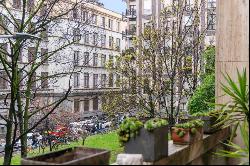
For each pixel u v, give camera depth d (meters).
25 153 13.87
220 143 7.25
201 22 26.50
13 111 12.74
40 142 23.19
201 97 15.51
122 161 4.58
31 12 16.33
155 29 20.92
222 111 7.03
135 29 47.22
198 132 6.19
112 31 62.69
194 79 19.22
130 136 4.87
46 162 4.23
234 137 7.64
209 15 26.83
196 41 20.33
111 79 25.27
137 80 19.62
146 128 4.82
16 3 25.47
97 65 57.06
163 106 18.22
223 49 9.29
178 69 18.53
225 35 9.28
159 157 4.90
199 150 6.20
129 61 20.61
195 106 15.59
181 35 19.72
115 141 14.72
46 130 19.20
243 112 6.87
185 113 17.94
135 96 20.02
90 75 55.81
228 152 5.66
